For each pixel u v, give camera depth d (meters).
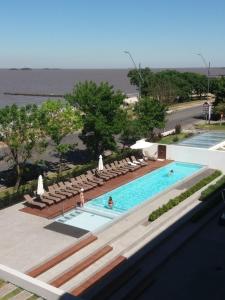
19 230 24.67
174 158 42.78
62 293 14.34
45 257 21.12
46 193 30.02
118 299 18.72
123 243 23.77
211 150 40.41
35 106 33.41
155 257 22.72
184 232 26.00
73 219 26.84
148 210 28.69
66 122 35.22
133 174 37.56
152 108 46.00
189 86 107.81
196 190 32.88
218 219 28.27
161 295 19.30
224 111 64.62
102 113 39.06
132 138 47.81
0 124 31.48
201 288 19.89
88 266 21.20
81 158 44.34
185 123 66.31
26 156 33.50
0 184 34.81
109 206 28.84
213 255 23.31
